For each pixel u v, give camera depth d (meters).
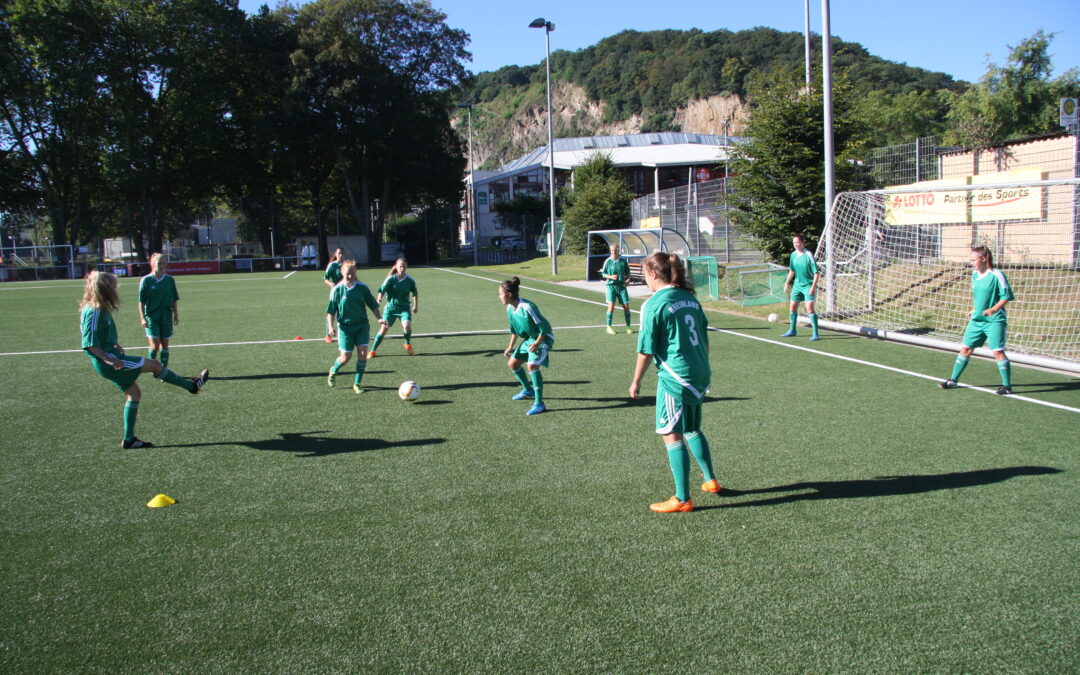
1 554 4.04
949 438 5.94
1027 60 26.77
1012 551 3.87
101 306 5.72
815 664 2.91
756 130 17.67
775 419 6.63
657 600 3.42
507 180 61.62
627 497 4.77
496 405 7.43
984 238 13.50
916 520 4.29
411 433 6.40
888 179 17.48
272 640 3.15
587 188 36.25
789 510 4.49
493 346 11.40
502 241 58.69
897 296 13.80
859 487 4.85
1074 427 6.23
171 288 9.49
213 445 6.11
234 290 24.81
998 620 3.21
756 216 17.98
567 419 6.81
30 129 39.59
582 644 3.07
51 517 4.56
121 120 39.72
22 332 13.93
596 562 3.83
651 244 21.98
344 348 8.02
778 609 3.33
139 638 3.18
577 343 11.52
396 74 45.94
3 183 40.28
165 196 44.28
